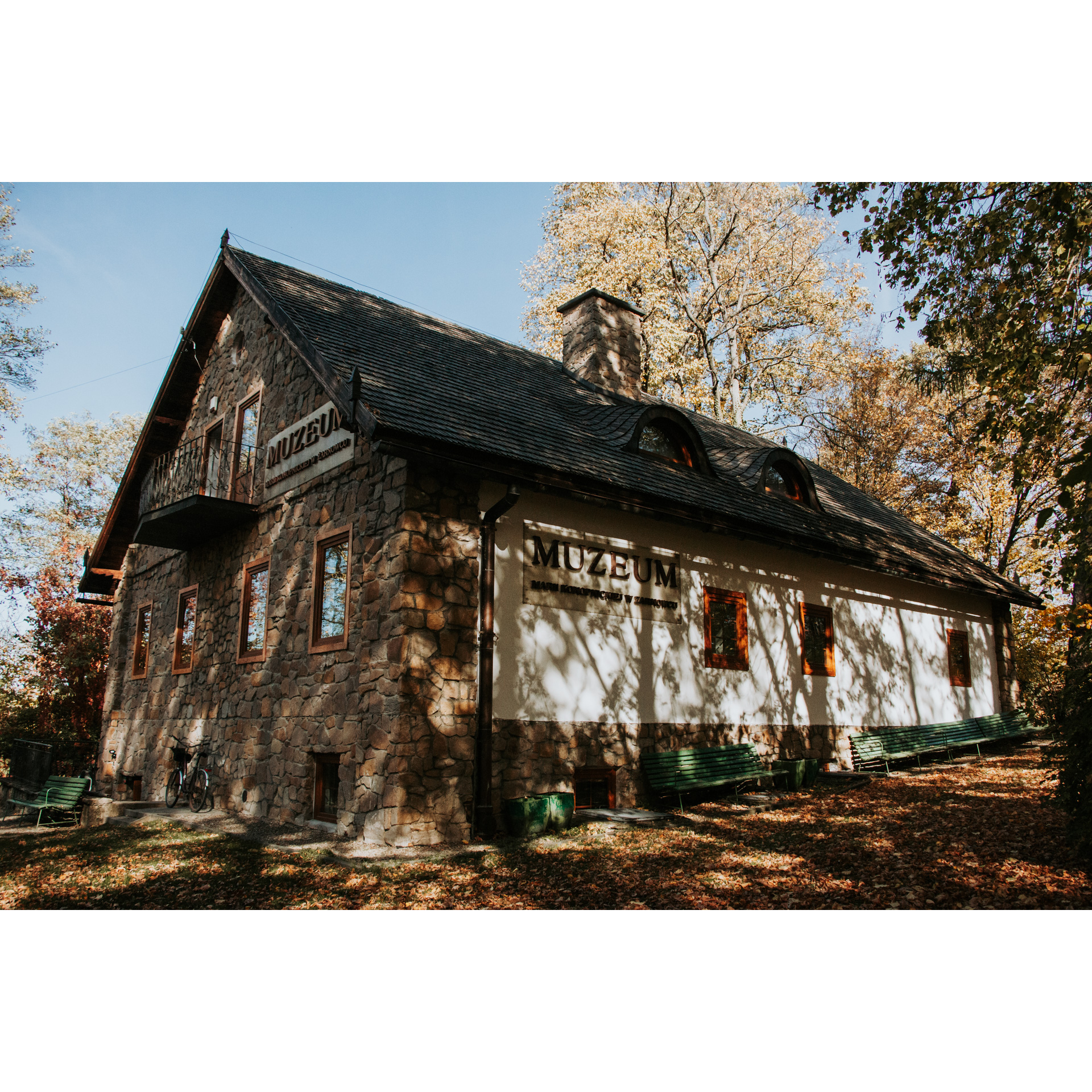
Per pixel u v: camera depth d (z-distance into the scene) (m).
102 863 7.76
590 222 26.02
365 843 7.90
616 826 8.85
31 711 21.03
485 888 6.33
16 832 11.12
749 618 12.65
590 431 11.84
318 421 10.34
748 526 11.67
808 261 28.58
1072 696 6.36
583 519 10.30
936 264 10.21
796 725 13.18
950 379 11.67
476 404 9.92
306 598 10.02
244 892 6.38
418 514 8.38
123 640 16.86
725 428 18.84
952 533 24.38
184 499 11.30
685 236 29.28
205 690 12.62
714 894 6.10
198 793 11.84
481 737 8.52
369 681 8.43
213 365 14.30
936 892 5.89
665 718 10.89
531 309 27.28
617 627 10.45
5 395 26.98
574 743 9.62
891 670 15.72
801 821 9.11
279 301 10.62
